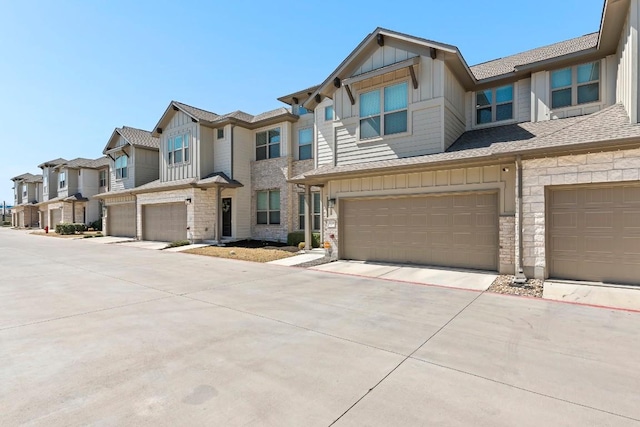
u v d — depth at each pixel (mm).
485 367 3527
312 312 5664
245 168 18531
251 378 3295
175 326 4938
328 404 2814
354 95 11922
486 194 9094
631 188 6980
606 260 7207
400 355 3850
